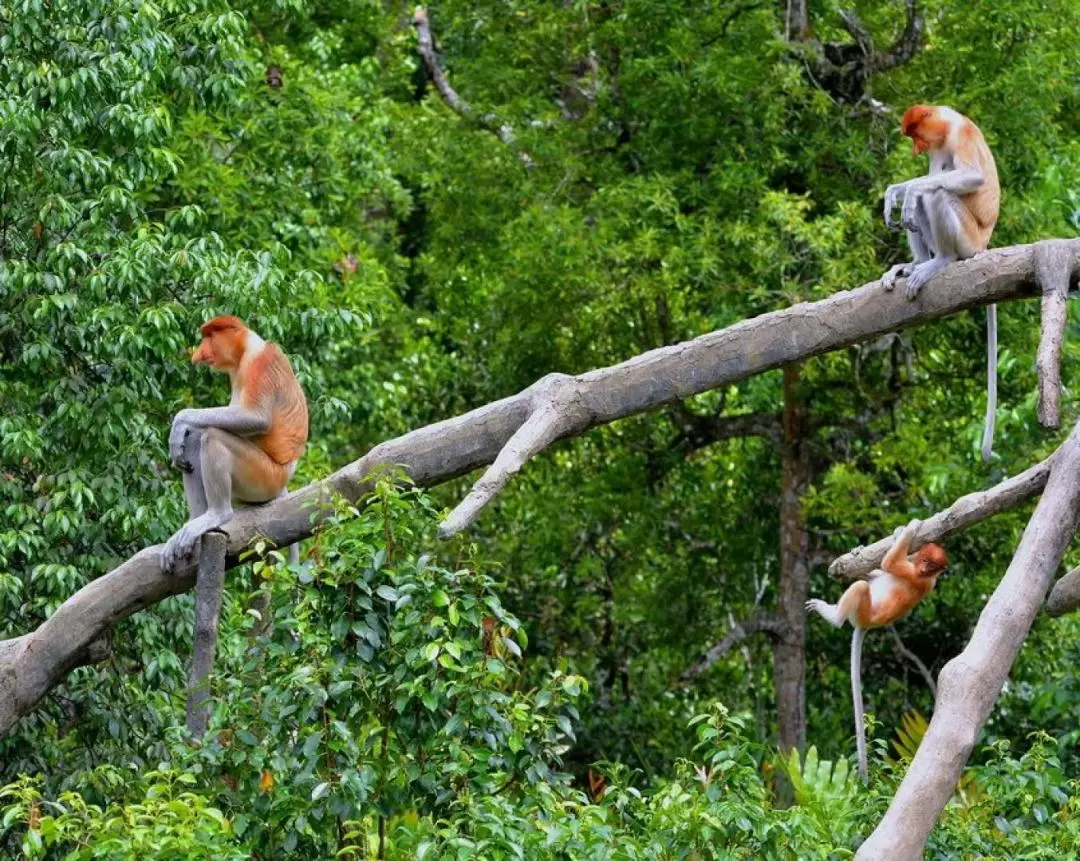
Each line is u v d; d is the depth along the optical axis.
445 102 25.30
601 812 8.70
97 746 13.74
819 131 19.73
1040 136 19.66
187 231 15.98
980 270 9.93
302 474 16.62
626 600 21.89
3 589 12.87
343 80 22.05
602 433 21.50
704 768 9.86
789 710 20.36
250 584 14.91
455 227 21.44
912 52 20.22
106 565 13.62
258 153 18.58
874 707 22.12
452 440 9.91
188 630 13.71
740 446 22.61
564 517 20.92
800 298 18.73
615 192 19.53
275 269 14.81
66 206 13.82
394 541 9.17
